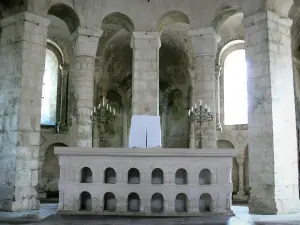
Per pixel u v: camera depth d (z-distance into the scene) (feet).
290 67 46.39
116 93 83.51
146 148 35.37
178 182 36.19
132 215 34.55
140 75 54.13
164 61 81.92
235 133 67.77
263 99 44.21
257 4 46.16
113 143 82.38
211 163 35.58
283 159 43.50
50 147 68.69
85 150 35.55
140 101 53.62
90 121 53.78
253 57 45.75
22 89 44.57
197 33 53.67
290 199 43.14
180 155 35.22
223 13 53.88
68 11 53.57
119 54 79.30
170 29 71.92
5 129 44.91
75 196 35.42
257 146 44.09
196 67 54.08
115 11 54.85
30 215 38.45
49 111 70.03
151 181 35.58
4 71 46.39
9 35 46.68
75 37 54.29
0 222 33.47
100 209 35.14
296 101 65.46
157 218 33.19
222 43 70.85
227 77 71.61
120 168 35.58
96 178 35.55
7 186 43.27
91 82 54.19
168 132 82.58
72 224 30.14
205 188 35.24
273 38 45.03
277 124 43.57
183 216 34.27
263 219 36.86
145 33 54.75
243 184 66.39
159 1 55.31
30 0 46.16
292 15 60.85
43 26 47.24
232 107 70.54
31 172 44.32
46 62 70.85
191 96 73.31
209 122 52.95
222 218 33.19
